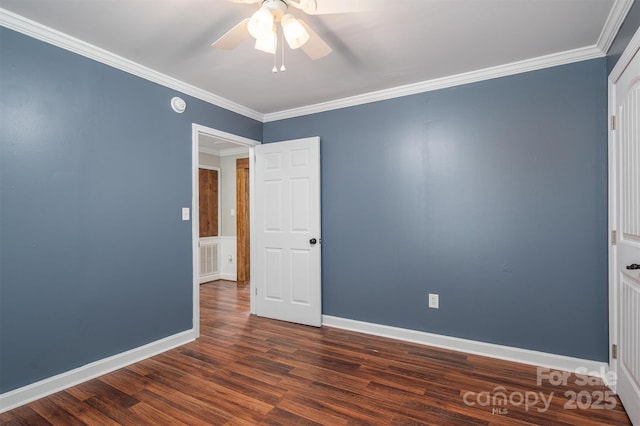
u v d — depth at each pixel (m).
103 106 2.43
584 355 2.39
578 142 2.41
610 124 2.21
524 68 2.56
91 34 2.17
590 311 2.38
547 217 2.51
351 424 1.82
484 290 2.73
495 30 2.13
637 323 1.75
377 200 3.20
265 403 2.03
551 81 2.49
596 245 2.36
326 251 3.48
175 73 2.77
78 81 2.29
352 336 3.15
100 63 2.41
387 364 2.54
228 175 5.93
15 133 2.00
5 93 1.96
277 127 3.82
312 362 2.58
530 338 2.57
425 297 2.97
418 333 2.99
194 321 3.06
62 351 2.20
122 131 2.54
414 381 2.28
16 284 2.00
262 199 3.75
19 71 2.01
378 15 1.96
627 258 1.92
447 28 2.10
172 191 2.90
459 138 2.83
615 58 2.10
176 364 2.55
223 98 3.33
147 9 1.91
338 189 3.41
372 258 3.22
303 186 3.49
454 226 2.85
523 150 2.59
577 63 2.41
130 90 2.60
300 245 3.50
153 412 1.94
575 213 2.42
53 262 2.16
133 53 2.43
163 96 2.84
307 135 3.61
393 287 3.12
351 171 3.34
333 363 2.56
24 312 2.03
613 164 2.18
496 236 2.69
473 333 2.77
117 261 2.51
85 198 2.32
